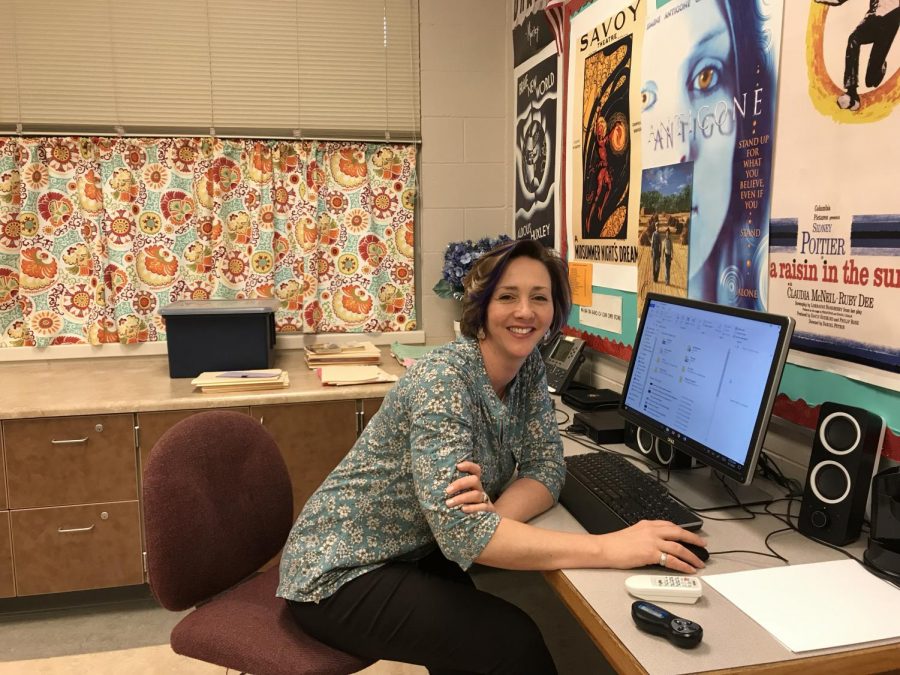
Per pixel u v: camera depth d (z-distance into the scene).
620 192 2.20
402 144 3.20
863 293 1.30
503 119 3.28
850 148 1.32
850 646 0.93
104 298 2.96
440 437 1.23
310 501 1.42
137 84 2.93
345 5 3.07
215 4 2.96
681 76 1.84
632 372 1.72
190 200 3.01
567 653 2.08
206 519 1.43
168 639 2.32
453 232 3.30
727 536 1.28
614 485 1.49
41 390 2.49
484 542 1.17
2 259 2.87
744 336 1.33
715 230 1.73
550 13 2.65
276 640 1.34
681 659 0.90
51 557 2.37
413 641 1.27
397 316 3.28
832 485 1.24
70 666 2.17
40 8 2.84
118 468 2.37
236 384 2.46
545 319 1.35
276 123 3.07
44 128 2.89
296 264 3.13
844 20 1.32
